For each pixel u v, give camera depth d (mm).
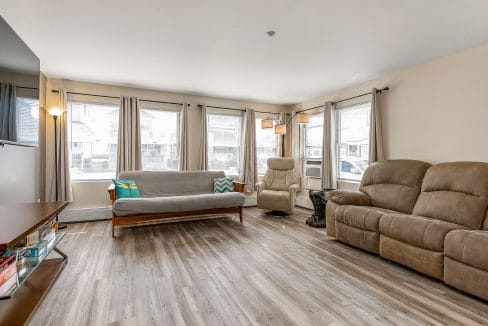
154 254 2809
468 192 2531
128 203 3385
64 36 2711
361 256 2836
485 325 1649
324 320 1682
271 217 4598
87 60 3385
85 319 1666
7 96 2057
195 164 5176
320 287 2129
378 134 3857
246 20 2387
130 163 4504
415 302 1914
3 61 1985
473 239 1960
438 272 2184
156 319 1678
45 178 4047
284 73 3873
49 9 2207
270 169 5277
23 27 2516
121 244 3125
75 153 4379
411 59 3307
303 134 5703
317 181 5285
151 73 3895
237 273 2373
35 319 1655
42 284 1993
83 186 4344
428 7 2154
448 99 3146
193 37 2734
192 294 1996
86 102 4367
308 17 2326
